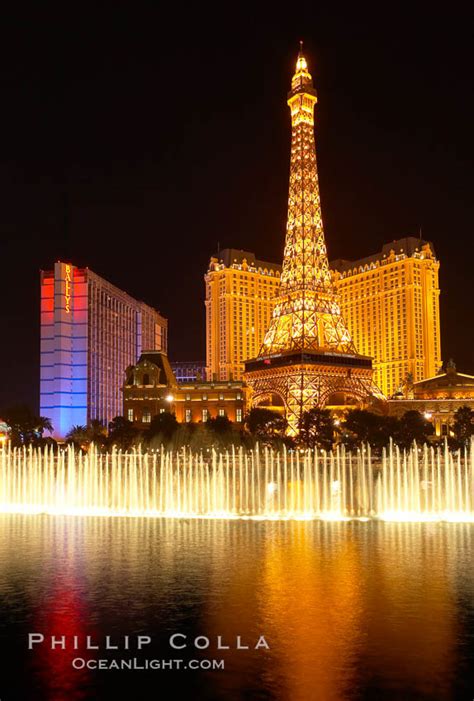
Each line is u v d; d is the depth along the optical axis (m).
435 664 34.56
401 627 40.25
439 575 53.50
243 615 42.91
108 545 68.56
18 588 50.25
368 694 31.22
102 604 45.78
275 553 63.28
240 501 107.94
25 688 32.66
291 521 87.44
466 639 38.09
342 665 34.56
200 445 185.50
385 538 71.94
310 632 39.53
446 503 106.38
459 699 30.61
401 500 111.75
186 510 106.06
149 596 47.69
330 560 59.72
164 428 199.38
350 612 43.31
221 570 55.84
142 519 91.06
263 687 32.16
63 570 56.28
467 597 46.72
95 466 130.75
